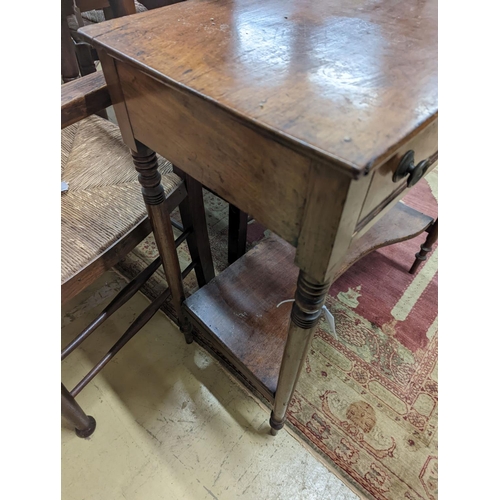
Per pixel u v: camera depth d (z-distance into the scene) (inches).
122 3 25.1
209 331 29.4
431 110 11.9
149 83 15.0
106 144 30.6
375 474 29.2
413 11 19.3
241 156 13.5
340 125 11.1
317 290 14.8
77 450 30.0
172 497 27.9
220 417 32.1
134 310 39.2
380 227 37.9
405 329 38.9
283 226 14.0
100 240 23.4
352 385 34.4
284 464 29.6
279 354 28.0
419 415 32.7
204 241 35.0
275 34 16.3
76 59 35.8
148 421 31.7
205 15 18.2
